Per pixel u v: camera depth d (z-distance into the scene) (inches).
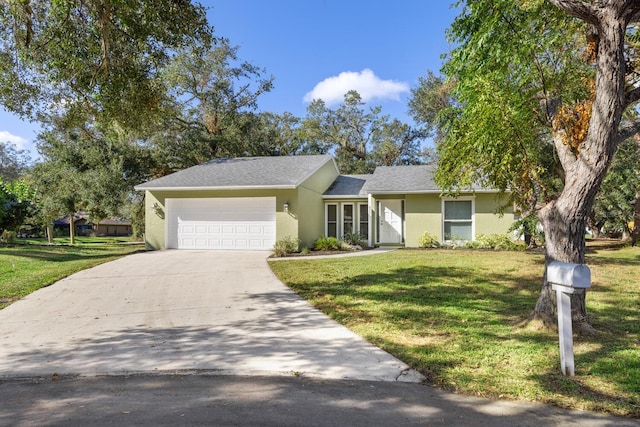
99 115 369.1
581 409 130.6
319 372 163.8
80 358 182.1
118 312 266.5
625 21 189.8
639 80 258.8
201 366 171.2
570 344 157.8
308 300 295.0
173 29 306.8
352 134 1428.4
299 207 606.2
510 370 162.4
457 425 119.9
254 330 223.1
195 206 637.3
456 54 284.2
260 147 1112.2
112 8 284.2
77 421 123.1
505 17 265.4
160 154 932.6
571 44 277.1
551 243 215.6
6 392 147.5
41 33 307.6
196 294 319.0
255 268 442.6
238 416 125.9
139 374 163.9
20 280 368.5
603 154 197.8
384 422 121.8
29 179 997.8
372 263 473.1
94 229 1937.7
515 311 260.1
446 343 196.5
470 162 277.3
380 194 697.6
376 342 199.8
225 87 1002.1
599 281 356.5
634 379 151.8
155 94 361.4
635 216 685.9
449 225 658.2
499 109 235.1
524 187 244.1
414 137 1373.0
